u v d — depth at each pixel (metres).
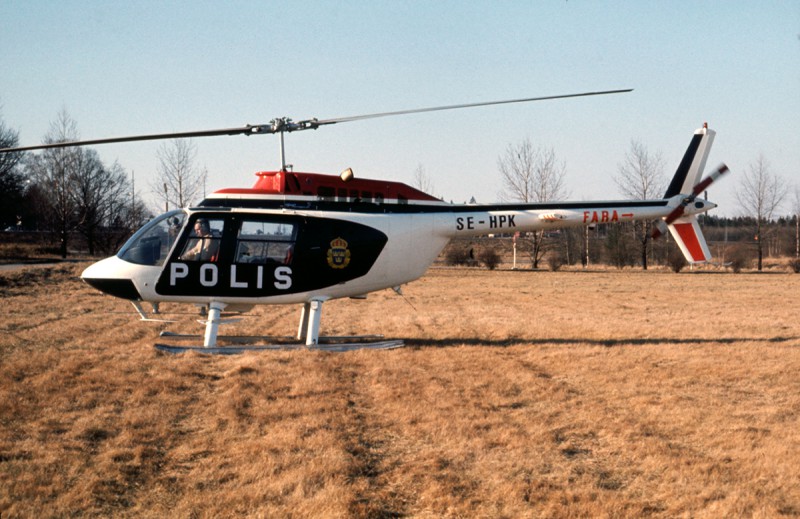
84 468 6.12
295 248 12.67
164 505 5.39
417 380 9.99
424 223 13.50
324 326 16.94
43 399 8.52
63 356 11.52
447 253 50.25
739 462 6.38
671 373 10.61
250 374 10.33
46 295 22.67
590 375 10.52
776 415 8.02
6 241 54.34
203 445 6.84
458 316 19.58
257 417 7.89
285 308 21.31
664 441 7.05
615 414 8.14
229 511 5.24
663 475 6.09
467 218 13.77
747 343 13.61
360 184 13.23
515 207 14.09
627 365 11.30
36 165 58.06
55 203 49.78
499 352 12.59
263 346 12.52
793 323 17.77
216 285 12.50
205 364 11.22
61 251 47.59
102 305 20.58
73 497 5.42
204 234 12.51
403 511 5.35
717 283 34.59
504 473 6.12
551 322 17.92
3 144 53.41
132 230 55.06
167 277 12.41
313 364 11.06
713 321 18.27
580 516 5.21
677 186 14.92
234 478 5.97
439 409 8.30
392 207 13.45
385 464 6.39
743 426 7.51
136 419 7.65
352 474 6.10
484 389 9.45
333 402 8.58
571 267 51.41
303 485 5.73
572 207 14.30
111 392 9.02
